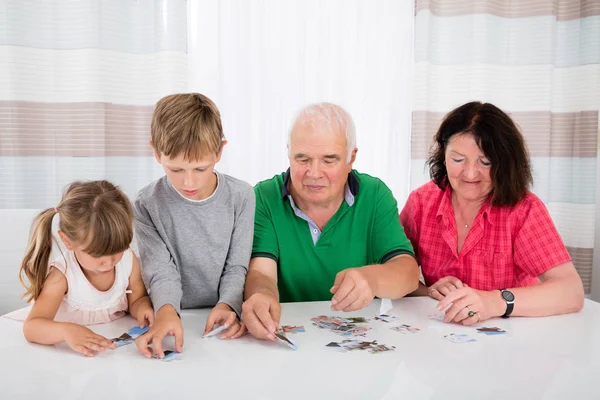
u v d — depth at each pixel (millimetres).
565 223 2934
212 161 1215
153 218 1319
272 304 1160
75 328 1038
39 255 1161
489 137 1395
